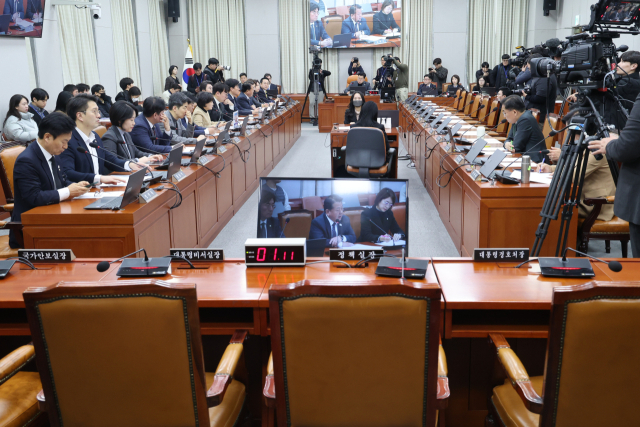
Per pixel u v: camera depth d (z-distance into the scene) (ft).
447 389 4.67
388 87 38.22
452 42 43.04
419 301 4.28
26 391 5.55
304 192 7.22
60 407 4.70
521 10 42.16
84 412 4.70
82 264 6.86
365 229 7.16
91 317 4.40
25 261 6.86
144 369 4.55
